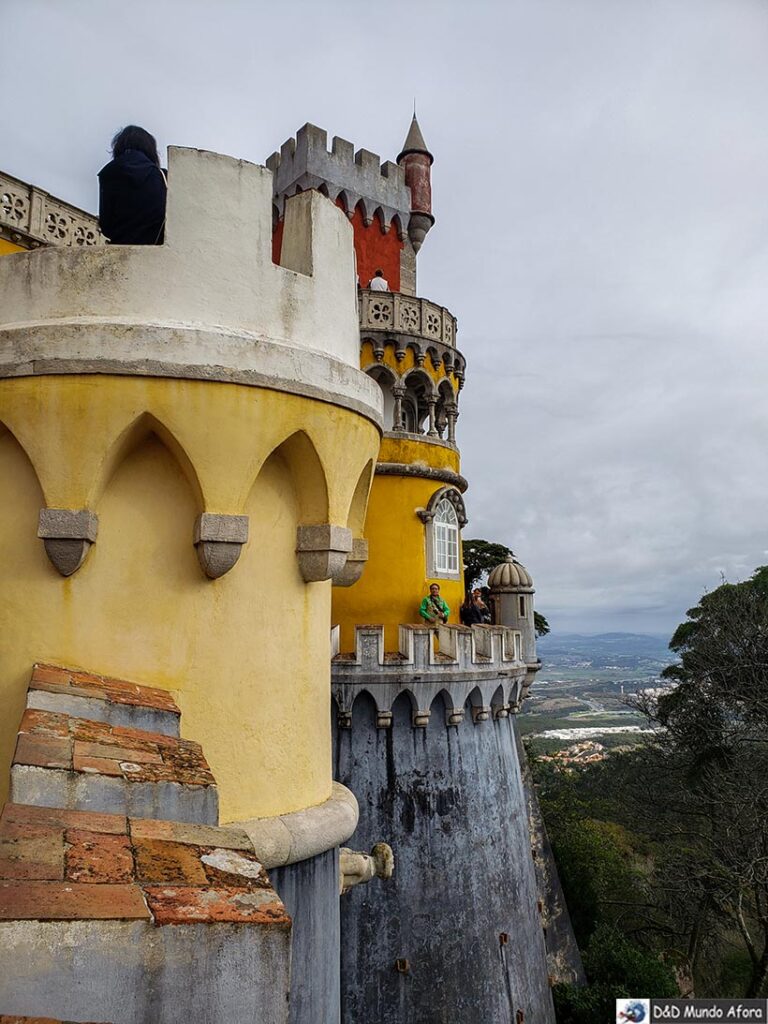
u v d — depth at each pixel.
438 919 17.59
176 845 3.22
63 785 3.53
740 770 28.17
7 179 12.73
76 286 5.36
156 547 5.48
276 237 27.36
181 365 5.21
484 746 19.86
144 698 4.95
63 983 2.32
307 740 6.32
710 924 30.09
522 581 22.86
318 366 5.93
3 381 5.14
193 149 5.64
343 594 20.03
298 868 5.97
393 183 28.06
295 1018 5.79
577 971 24.59
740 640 30.88
